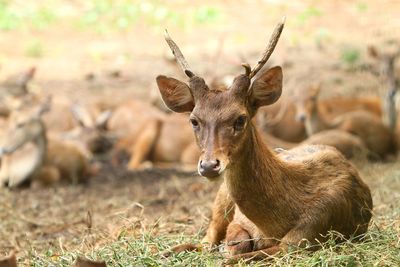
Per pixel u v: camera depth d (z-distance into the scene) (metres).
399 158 16.16
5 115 18.55
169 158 17.98
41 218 11.88
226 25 25.98
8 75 21.41
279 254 7.95
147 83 21.31
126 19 26.47
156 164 18.06
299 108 16.98
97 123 18.22
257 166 7.91
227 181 7.97
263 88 7.97
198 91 7.90
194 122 7.80
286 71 20.98
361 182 8.69
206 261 7.92
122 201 12.66
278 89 8.01
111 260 8.06
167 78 8.12
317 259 7.75
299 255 7.86
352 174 8.57
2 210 12.26
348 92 19.47
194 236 8.96
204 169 7.47
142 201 12.52
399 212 9.77
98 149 18.03
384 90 18.28
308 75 20.61
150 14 27.06
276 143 16.41
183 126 18.05
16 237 10.74
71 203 13.03
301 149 9.02
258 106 8.03
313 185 8.24
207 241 8.77
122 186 14.50
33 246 9.82
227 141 7.61
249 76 7.91
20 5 27.62
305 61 21.94
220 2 28.41
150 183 14.58
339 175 8.44
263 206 8.02
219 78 18.88
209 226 8.94
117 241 8.68
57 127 18.64
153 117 18.17
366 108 18.05
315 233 8.09
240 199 7.98
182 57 8.12
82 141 17.81
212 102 7.77
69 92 20.52
